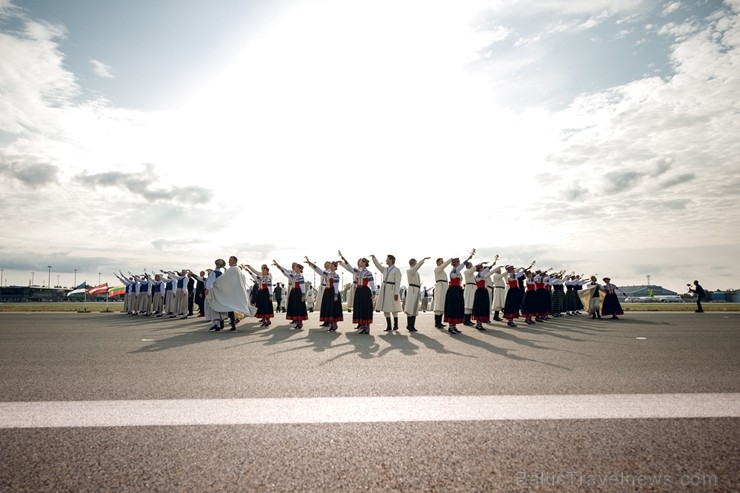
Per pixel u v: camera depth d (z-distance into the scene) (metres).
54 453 3.34
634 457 3.27
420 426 3.95
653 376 6.15
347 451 3.37
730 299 78.12
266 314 15.54
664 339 10.96
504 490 2.76
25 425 3.98
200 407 4.56
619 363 7.25
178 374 6.29
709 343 10.05
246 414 4.30
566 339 11.05
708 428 3.91
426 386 5.52
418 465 3.12
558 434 3.74
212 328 13.37
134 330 13.58
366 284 12.88
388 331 13.65
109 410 4.45
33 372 6.44
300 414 4.30
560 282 22.17
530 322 17.02
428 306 34.56
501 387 5.46
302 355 8.17
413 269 13.77
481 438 3.64
